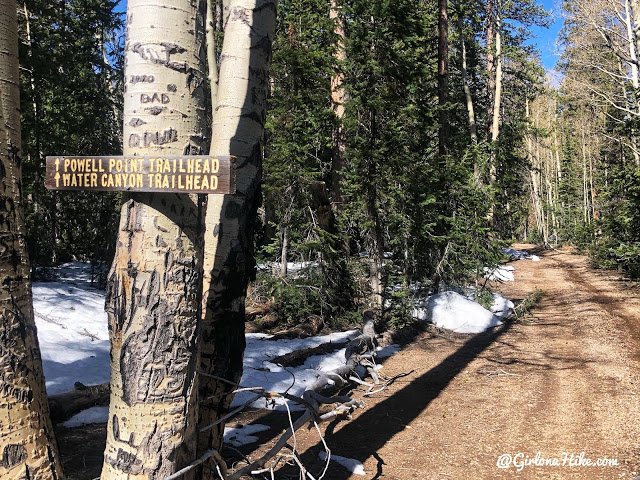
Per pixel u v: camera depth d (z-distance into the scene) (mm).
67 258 18766
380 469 5215
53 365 7004
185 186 2273
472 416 6875
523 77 26797
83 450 5012
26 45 12352
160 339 2330
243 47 3514
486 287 16391
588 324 12922
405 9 11453
